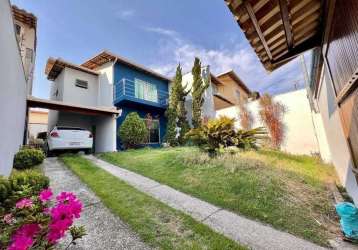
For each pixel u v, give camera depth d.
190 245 2.68
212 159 6.59
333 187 4.97
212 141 7.42
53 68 12.79
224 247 2.66
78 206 1.74
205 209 4.02
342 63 2.40
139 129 11.24
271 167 5.89
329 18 2.52
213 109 14.88
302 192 4.55
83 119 12.78
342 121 2.91
